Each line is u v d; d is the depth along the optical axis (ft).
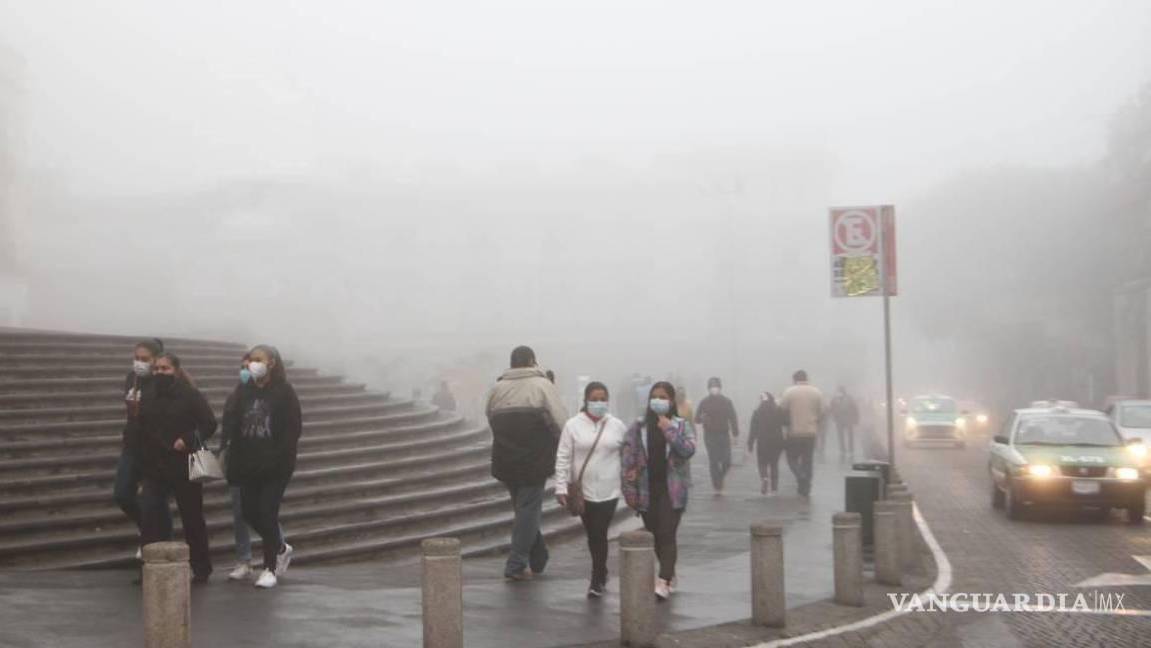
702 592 36.04
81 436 44.47
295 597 31.50
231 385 56.75
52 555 35.99
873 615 33.58
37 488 39.06
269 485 32.58
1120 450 59.47
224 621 27.99
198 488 33.06
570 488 33.27
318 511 43.52
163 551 21.06
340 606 30.32
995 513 63.00
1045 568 43.50
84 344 55.88
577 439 33.35
